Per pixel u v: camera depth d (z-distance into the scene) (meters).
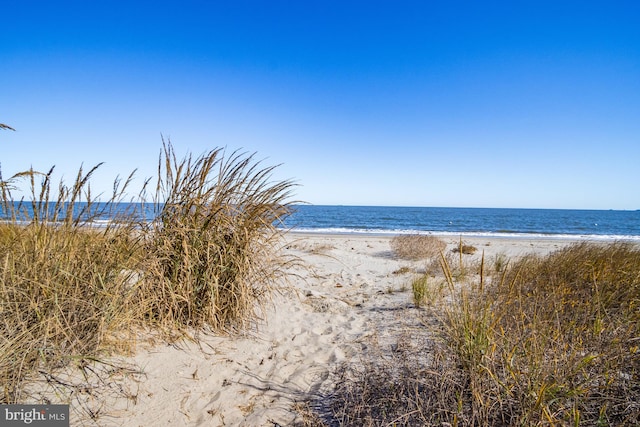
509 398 1.93
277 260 3.89
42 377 2.25
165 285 3.24
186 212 3.42
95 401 2.21
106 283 2.73
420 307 4.71
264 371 2.88
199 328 3.30
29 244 2.65
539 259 6.31
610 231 34.19
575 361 2.11
